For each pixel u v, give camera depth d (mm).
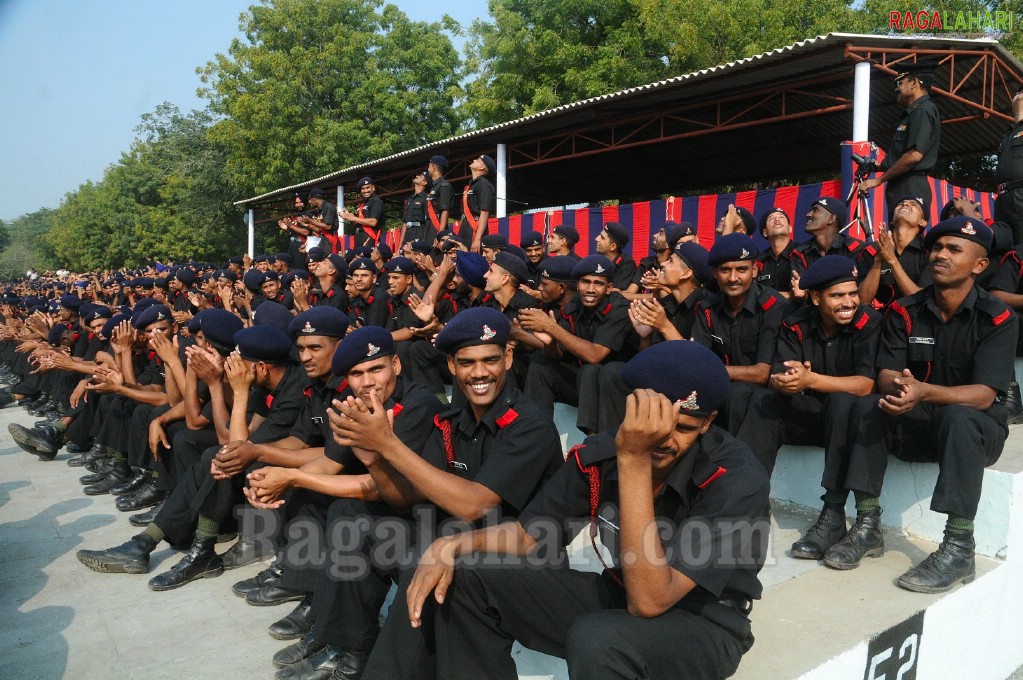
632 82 19203
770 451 3961
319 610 3074
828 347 3902
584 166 16938
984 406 3350
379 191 19062
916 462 3779
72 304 8266
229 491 4172
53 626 3629
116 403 5945
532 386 5234
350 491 3125
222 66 29438
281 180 28422
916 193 5672
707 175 17859
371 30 30828
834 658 2617
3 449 7609
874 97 11977
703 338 4480
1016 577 3600
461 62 30891
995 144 13984
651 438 1997
